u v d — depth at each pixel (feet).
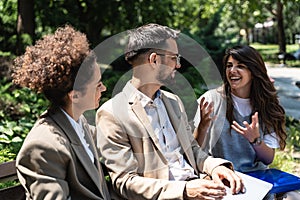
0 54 23.62
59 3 38.22
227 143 9.82
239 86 9.90
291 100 34.65
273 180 9.14
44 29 36.35
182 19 49.32
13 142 12.38
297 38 113.80
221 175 8.11
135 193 7.39
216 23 41.14
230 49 10.05
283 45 83.61
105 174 8.01
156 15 41.06
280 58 75.00
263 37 135.95
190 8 58.95
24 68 6.60
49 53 6.51
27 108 16.96
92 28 39.50
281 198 9.03
